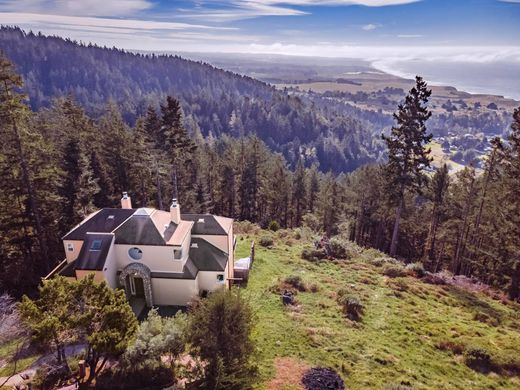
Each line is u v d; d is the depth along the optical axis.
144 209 29.02
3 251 35.72
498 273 38.38
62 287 17.95
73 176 41.78
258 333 21.36
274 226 53.66
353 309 26.36
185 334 17.02
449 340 23.56
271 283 30.30
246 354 16.77
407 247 60.47
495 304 31.53
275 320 23.92
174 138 47.50
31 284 35.22
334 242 39.94
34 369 20.00
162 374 18.34
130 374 18.27
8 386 18.27
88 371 19.31
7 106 31.31
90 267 25.53
